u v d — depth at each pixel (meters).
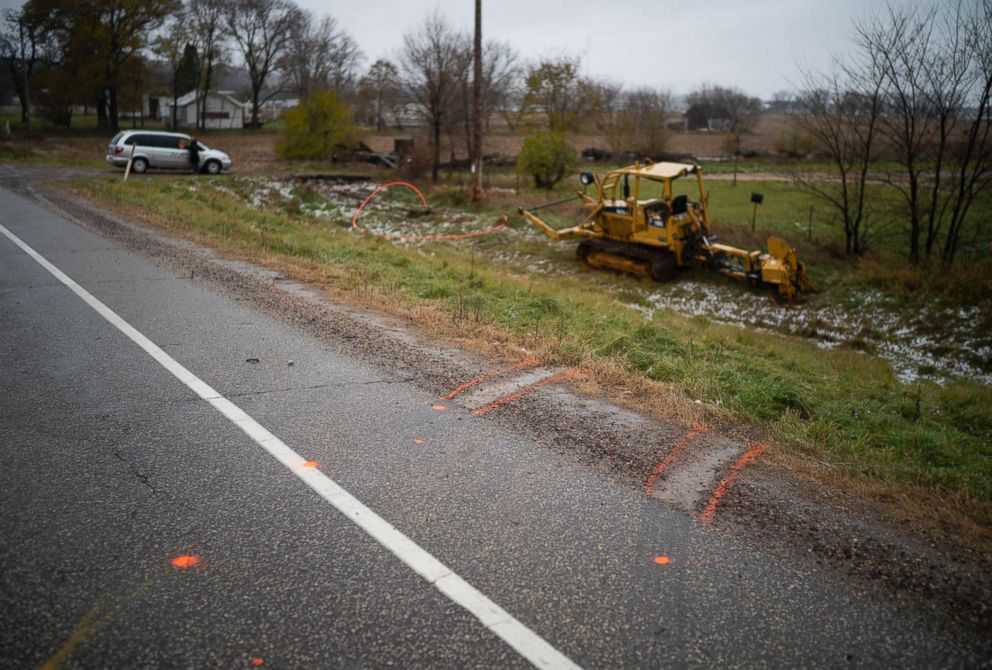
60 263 10.59
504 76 46.38
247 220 19.14
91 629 2.88
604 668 2.78
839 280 17.20
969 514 4.18
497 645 2.88
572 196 32.41
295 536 3.63
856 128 18.20
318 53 95.00
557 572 3.40
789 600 3.25
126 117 103.69
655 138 55.84
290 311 8.37
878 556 3.62
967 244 18.41
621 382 6.32
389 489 4.16
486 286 11.09
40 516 3.71
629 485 4.33
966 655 2.93
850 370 11.17
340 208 27.56
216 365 6.33
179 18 74.44
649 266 18.34
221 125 93.81
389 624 2.99
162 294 8.95
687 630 3.02
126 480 4.15
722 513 4.01
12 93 100.56
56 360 6.26
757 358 10.00
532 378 6.31
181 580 3.23
